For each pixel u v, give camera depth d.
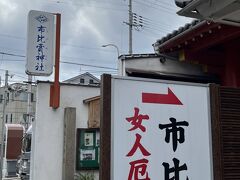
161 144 4.63
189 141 4.79
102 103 4.44
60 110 11.73
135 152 4.49
